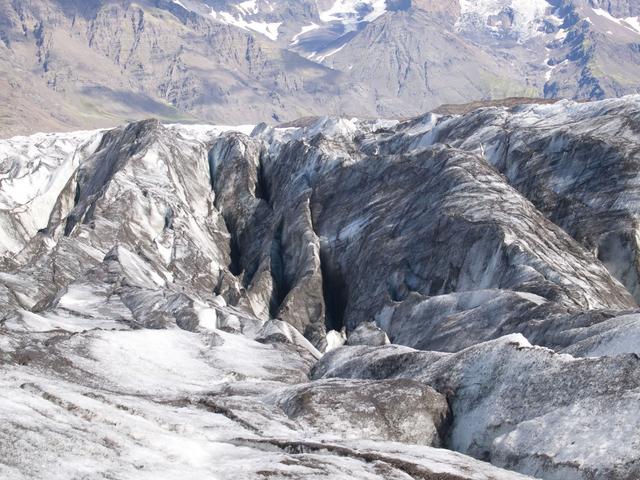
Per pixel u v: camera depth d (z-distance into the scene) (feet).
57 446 124.77
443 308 291.79
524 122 440.45
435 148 410.72
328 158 459.32
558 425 158.40
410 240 360.48
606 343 187.32
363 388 182.80
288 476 130.11
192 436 151.53
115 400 158.61
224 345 246.47
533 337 229.86
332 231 410.93
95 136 548.31
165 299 302.66
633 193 352.90
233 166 508.94
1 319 253.65
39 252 408.26
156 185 465.06
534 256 307.99
